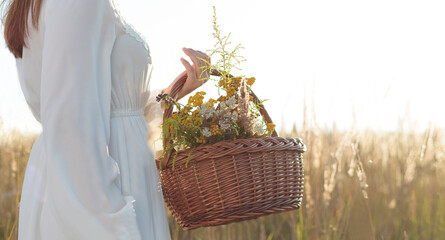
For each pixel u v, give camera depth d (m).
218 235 3.08
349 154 3.07
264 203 1.55
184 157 1.54
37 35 1.50
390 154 3.22
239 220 1.55
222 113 1.59
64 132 1.32
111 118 1.48
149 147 1.55
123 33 1.48
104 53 1.41
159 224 1.52
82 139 1.32
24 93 1.57
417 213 3.11
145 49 1.54
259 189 1.56
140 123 1.54
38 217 1.44
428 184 3.15
